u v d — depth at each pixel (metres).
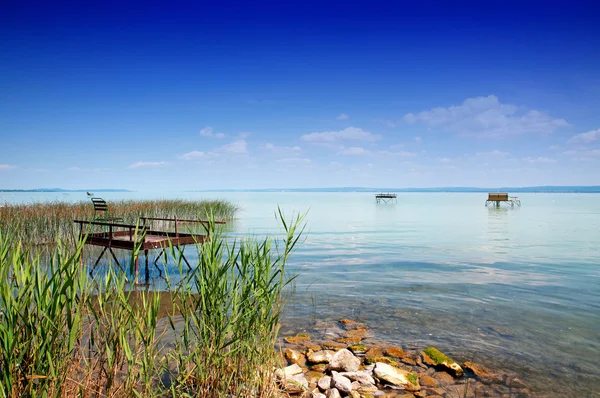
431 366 4.85
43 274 3.08
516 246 15.53
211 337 3.64
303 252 13.75
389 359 4.98
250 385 3.67
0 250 2.86
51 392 2.87
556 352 5.29
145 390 3.29
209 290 3.63
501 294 8.21
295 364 4.69
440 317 6.73
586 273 10.34
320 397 3.98
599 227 23.33
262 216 32.12
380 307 7.28
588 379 4.52
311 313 6.91
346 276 9.90
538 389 4.29
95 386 3.29
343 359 4.75
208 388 3.53
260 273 3.98
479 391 4.24
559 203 67.31
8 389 2.57
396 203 67.12
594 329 6.14
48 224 14.09
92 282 3.36
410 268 11.01
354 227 23.66
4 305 2.66
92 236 9.63
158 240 9.17
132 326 3.48
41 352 2.75
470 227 23.62
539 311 7.06
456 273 10.32
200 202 27.34
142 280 9.05
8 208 15.68
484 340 5.71
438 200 86.50
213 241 3.67
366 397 4.09
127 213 18.55
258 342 3.89
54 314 2.80
